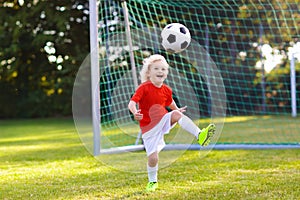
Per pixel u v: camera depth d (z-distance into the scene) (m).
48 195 4.65
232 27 16.58
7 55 22.23
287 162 6.36
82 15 22.22
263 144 7.98
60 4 21.98
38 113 22.72
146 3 9.00
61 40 21.94
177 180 5.22
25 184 5.31
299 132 10.97
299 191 4.45
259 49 16.97
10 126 17.14
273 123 13.27
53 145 9.71
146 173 5.74
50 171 6.22
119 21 9.03
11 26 22.22
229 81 17.55
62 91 22.39
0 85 22.55
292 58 14.54
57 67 22.36
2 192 4.87
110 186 5.02
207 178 5.30
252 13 15.73
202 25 15.95
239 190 4.55
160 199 4.25
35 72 22.83
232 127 12.45
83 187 5.01
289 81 16.95
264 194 4.34
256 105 17.47
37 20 22.48
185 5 11.08
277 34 15.88
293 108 14.83
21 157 7.79
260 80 17.45
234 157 7.00
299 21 14.38
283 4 13.20
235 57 17.39
